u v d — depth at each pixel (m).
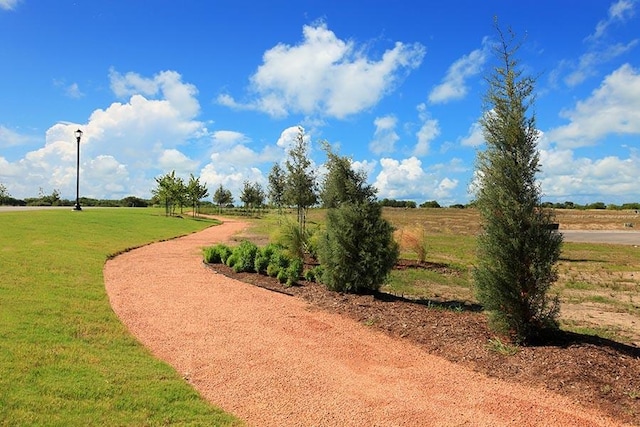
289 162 21.03
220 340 7.55
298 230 16.83
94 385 5.27
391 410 5.25
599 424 4.94
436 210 68.50
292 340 7.68
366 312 9.33
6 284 9.53
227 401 5.36
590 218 57.31
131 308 9.19
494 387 5.89
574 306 11.20
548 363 6.39
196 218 47.22
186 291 11.00
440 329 8.10
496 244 7.41
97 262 14.06
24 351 6.00
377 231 11.08
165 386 5.52
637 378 5.84
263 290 11.42
